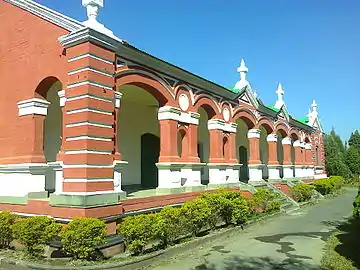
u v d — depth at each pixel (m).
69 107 9.58
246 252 9.72
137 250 8.70
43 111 11.07
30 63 11.12
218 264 8.50
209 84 15.45
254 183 20.03
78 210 8.72
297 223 14.72
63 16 10.06
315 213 17.91
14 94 11.54
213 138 16.39
